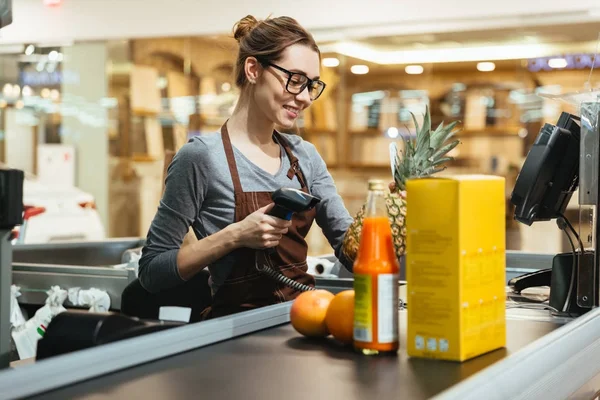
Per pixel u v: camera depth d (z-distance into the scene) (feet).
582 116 5.47
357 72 24.40
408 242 4.00
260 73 6.84
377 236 4.12
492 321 4.16
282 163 7.24
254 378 3.61
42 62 27.61
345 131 24.89
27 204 19.51
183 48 25.93
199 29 24.66
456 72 23.34
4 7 3.80
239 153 7.02
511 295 6.63
